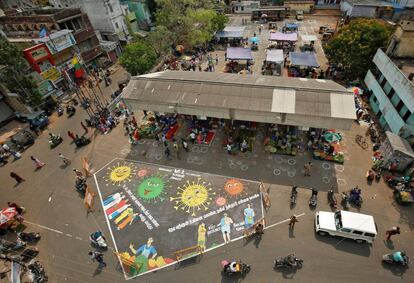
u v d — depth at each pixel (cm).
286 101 3039
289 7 8131
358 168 2950
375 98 3803
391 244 2261
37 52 4475
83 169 3350
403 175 2792
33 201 3027
